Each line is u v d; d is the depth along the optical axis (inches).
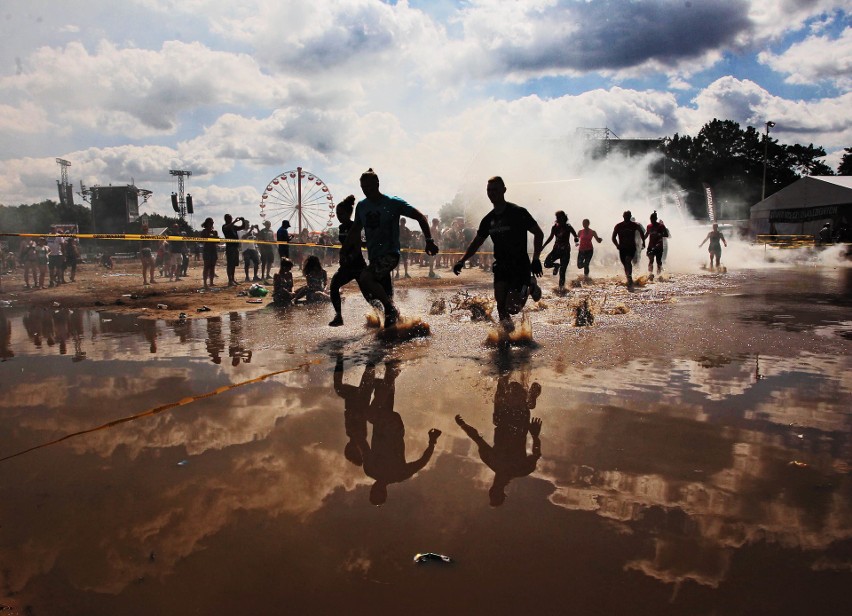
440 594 64.4
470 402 139.1
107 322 309.0
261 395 147.9
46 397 147.9
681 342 211.2
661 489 89.7
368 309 350.6
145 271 632.4
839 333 228.1
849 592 63.4
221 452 107.8
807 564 68.9
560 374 165.2
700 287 456.1
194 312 357.7
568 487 91.0
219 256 1231.5
